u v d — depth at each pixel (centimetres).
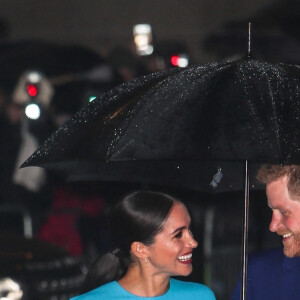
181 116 1591
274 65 1688
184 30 6450
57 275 2828
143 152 1566
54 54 4131
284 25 4759
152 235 1830
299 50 4631
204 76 1648
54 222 3619
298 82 1642
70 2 6562
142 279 1856
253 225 3528
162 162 1848
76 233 3612
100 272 1878
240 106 1584
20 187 3681
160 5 6688
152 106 1611
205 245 3550
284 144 1531
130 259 1864
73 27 6538
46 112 3834
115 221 1858
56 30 6531
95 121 1680
